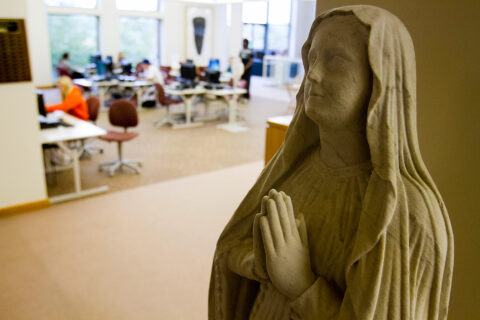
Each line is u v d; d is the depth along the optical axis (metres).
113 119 5.28
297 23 12.30
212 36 13.86
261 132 7.70
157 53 13.69
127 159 5.75
